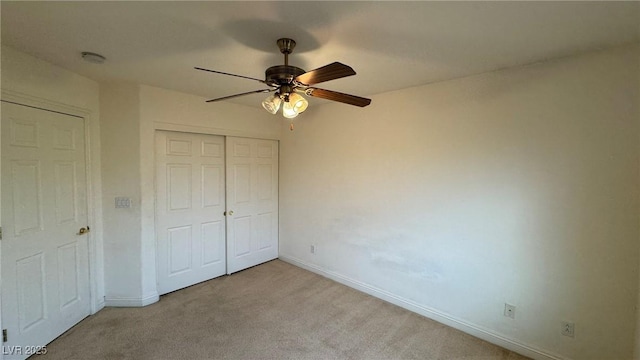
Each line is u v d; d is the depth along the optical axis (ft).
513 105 7.47
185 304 10.00
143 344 7.76
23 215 7.01
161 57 7.11
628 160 6.09
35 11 4.98
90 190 9.04
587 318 6.66
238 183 12.81
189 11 4.97
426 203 9.21
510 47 6.30
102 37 6.03
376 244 10.60
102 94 9.29
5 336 6.60
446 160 8.72
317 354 7.48
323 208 12.41
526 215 7.38
